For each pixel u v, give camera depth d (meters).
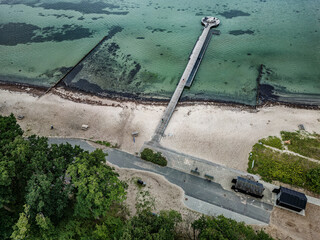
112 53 110.88
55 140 74.75
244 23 123.56
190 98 89.75
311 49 107.31
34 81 99.50
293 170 64.69
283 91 91.00
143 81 97.50
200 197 60.25
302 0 137.12
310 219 56.19
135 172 65.75
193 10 135.50
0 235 47.78
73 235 50.91
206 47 110.62
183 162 67.94
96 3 146.75
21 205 53.25
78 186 47.59
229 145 72.38
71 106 87.38
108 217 52.94
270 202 59.16
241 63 102.69
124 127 78.75
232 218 56.41
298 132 75.62
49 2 150.62
